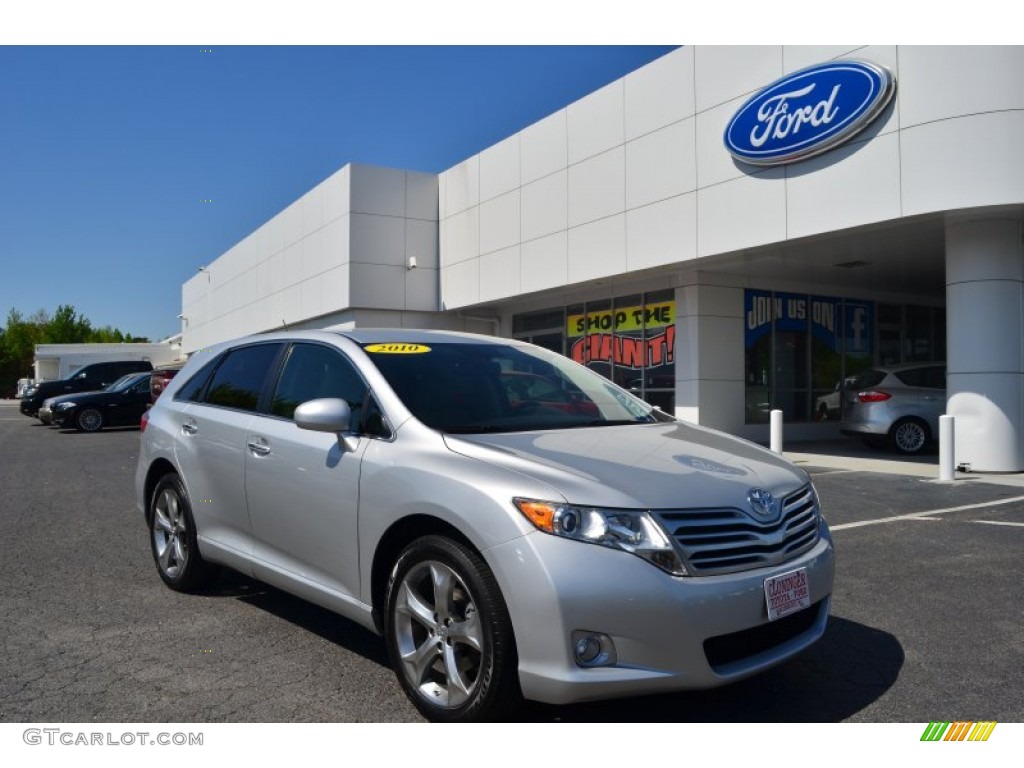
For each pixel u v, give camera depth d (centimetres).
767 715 339
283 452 412
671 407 1485
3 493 941
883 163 1025
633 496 297
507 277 1720
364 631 442
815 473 1090
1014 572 565
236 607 484
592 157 1484
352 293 1873
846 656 405
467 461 327
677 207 1309
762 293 1516
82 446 1561
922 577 552
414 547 332
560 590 281
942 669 388
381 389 384
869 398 1337
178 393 540
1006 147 941
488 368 433
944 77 970
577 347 1727
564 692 279
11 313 7875
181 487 504
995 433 1062
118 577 552
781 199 1145
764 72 1162
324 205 2036
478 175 1816
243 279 2795
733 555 306
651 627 282
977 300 1053
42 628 444
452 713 314
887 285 1641
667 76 1322
